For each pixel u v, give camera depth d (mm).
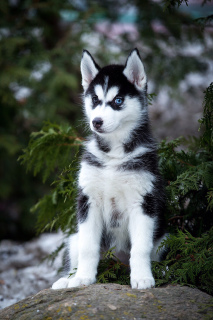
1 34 9531
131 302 3385
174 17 9875
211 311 3309
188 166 4793
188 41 10391
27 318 3320
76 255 4438
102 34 10383
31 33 9742
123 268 4340
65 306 3338
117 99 4406
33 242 8570
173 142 5059
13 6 10062
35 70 9477
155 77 10305
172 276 4129
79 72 10109
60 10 9781
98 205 4270
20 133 9656
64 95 9680
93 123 4215
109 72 4570
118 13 10578
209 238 4062
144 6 9984
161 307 3336
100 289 3604
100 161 4270
